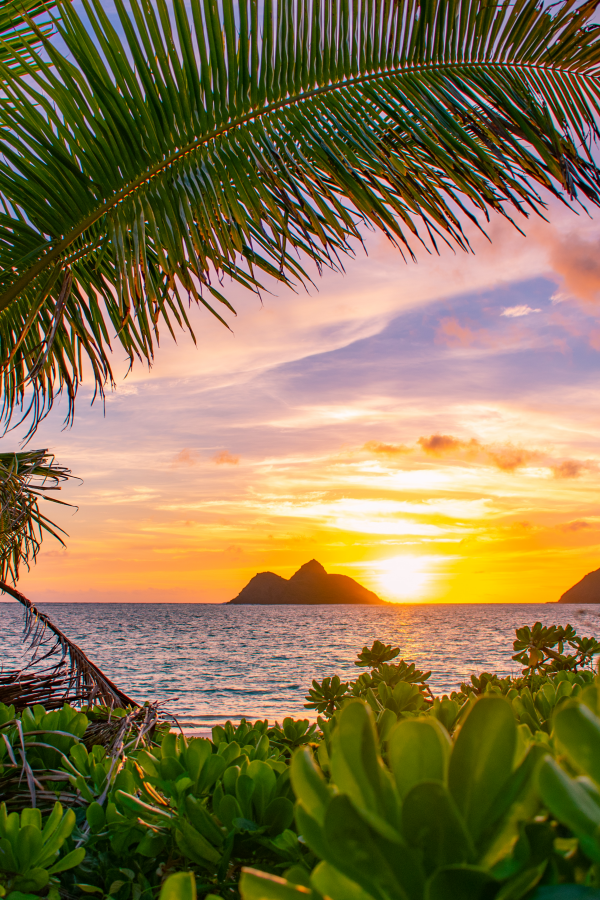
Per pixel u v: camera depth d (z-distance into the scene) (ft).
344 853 1.59
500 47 7.74
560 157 7.29
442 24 7.61
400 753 1.88
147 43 7.20
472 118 7.52
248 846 3.36
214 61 7.42
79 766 5.65
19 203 7.96
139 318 8.55
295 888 1.70
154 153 7.73
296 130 7.77
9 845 3.79
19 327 9.75
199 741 4.50
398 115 7.64
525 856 1.65
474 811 1.77
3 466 12.84
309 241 7.71
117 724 7.06
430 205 7.58
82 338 9.84
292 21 7.50
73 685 9.11
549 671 12.76
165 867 3.95
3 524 13.48
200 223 8.02
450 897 1.54
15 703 8.30
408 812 1.65
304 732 7.21
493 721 1.84
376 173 7.55
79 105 7.40
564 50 7.59
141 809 3.83
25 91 7.29
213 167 7.84
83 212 8.04
